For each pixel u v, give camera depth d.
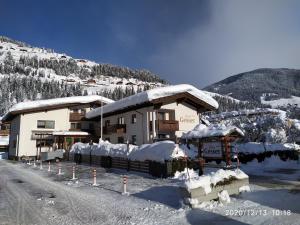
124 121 40.44
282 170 21.50
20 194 15.38
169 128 35.00
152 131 34.41
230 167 18.22
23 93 172.62
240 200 11.82
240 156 25.81
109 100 53.12
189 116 38.34
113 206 12.08
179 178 18.27
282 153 27.48
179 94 35.59
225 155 19.52
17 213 11.25
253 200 11.75
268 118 46.38
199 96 37.06
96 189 16.38
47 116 48.25
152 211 10.99
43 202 13.19
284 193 12.73
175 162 19.70
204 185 11.43
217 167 22.77
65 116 49.69
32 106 46.25
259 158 26.22
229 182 12.52
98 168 27.98
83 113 50.25
